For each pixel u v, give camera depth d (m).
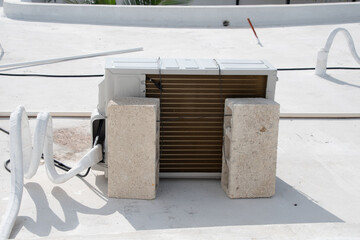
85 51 10.47
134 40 11.55
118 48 10.78
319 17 13.42
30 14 13.68
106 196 4.22
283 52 10.65
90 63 9.35
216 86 4.31
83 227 3.72
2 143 5.34
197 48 10.85
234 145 4.11
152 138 4.04
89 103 6.94
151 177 4.13
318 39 11.77
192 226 3.79
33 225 3.71
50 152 4.26
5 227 3.52
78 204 4.07
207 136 4.46
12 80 7.99
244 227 2.89
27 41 11.18
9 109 6.52
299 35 12.19
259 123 4.09
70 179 4.52
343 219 3.96
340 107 7.01
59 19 13.58
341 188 4.53
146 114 3.98
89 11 13.41
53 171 4.20
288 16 13.35
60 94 7.35
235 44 11.30
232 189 4.21
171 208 4.05
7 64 8.81
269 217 3.96
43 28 12.62
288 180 4.67
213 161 4.55
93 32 12.33
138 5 14.38
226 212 4.02
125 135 4.04
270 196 4.29
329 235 2.75
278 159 5.17
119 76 4.22
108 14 13.37
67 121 6.18
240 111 4.04
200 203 4.16
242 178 4.20
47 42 11.17
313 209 4.11
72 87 7.73
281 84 8.20
